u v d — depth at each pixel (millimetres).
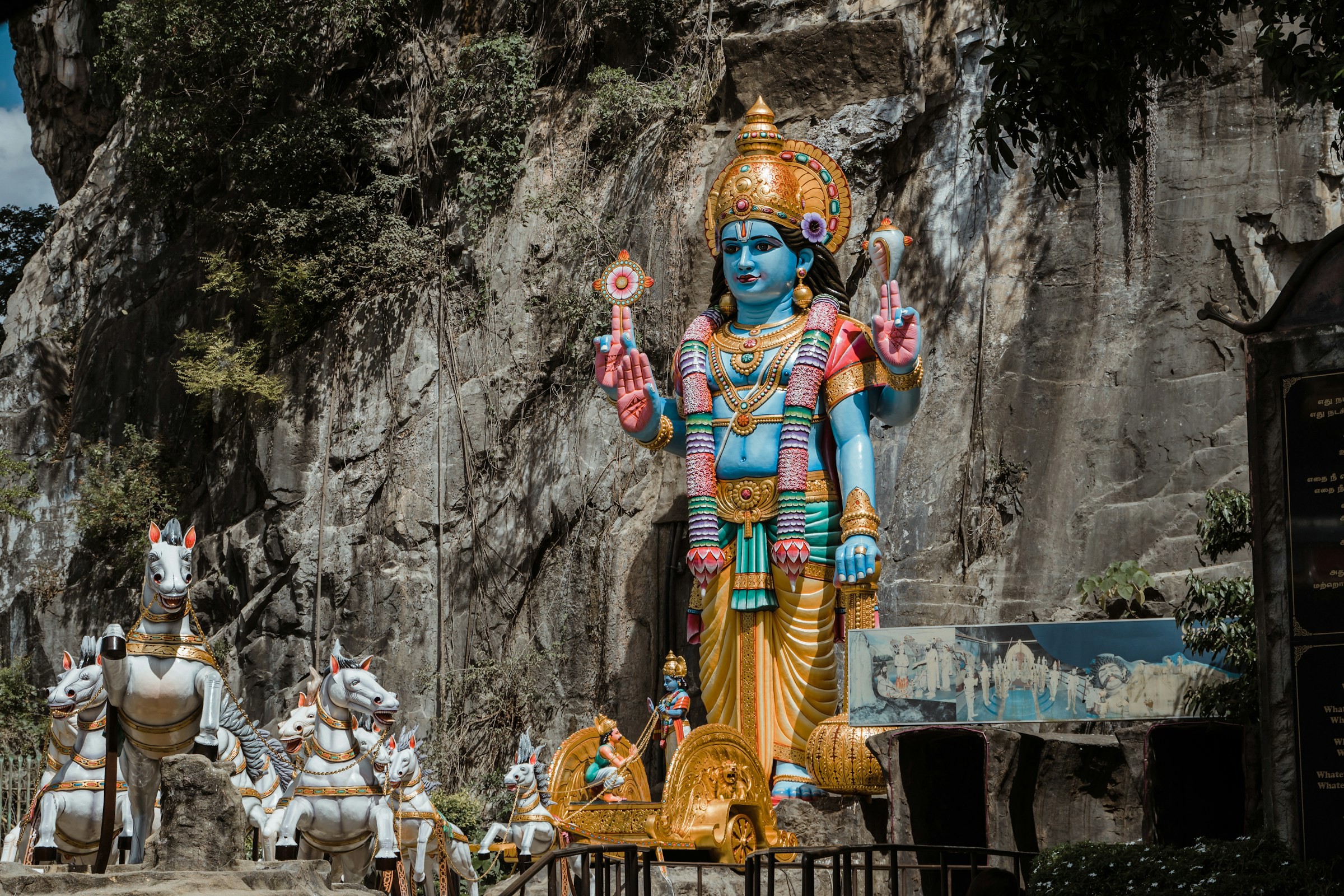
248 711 26672
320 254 28484
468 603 25625
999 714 14805
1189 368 21078
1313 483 11391
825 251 20031
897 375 18203
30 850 13539
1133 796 15594
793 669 18234
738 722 18422
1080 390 21797
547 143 27672
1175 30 13641
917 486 22469
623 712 23078
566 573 24484
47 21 36938
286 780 16062
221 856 11969
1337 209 20516
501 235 27312
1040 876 12281
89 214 35094
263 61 29719
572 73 27953
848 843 16484
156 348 32031
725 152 24453
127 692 12484
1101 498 21188
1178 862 11414
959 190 23391
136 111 34031
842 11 25016
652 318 24719
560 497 24969
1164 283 21562
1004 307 22625
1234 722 13961
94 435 32188
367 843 13742
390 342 27812
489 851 18375
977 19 23641
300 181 29594
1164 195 21797
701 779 16359
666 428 19922
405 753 14609
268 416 28219
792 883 16109
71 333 34312
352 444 27469
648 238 25172
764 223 19609
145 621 12875
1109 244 22141
